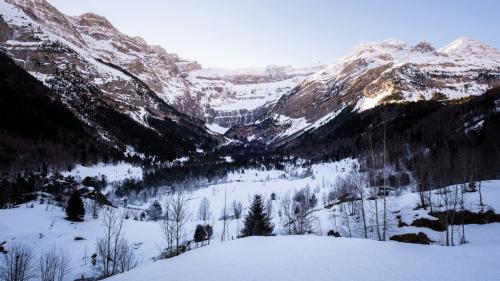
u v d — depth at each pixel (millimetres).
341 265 20594
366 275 18469
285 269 20047
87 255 54406
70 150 170625
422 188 62094
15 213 67562
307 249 25594
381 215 60500
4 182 94750
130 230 70125
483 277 18172
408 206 62562
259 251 25562
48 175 126000
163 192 157000
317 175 183875
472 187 62781
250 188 164750
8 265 44062
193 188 171875
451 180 76938
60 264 48031
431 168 78562
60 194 84875
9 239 55688
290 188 158875
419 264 20750
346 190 98500
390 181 95188
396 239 43969
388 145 126938
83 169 165125
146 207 133375
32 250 53469
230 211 124625
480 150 99812
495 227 46375
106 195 135125
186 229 76750
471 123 142750
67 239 60438
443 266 20281
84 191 92688
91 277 46875
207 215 115688
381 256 22891
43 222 64938
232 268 20938
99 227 69375
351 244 27375
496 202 53344
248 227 56125
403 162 112750
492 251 25625
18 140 147875
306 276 18500
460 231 47688
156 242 63969
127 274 22562
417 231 50562
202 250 27594
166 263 24328
